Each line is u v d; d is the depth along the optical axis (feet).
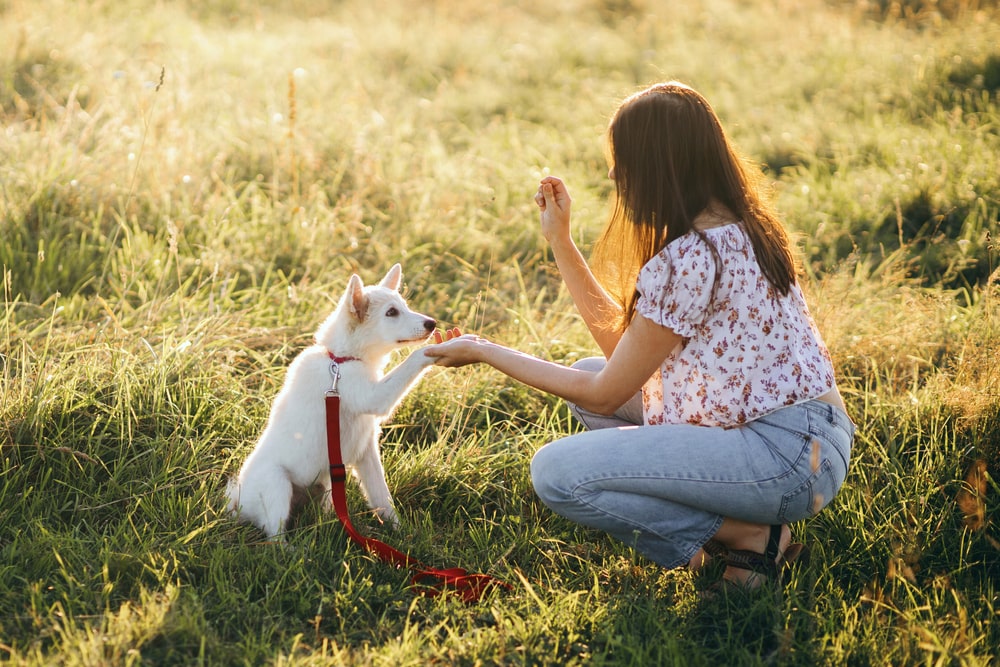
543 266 18.81
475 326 16.61
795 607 9.33
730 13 41.63
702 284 8.52
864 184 21.94
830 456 8.93
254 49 32.76
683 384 9.05
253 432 12.56
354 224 19.06
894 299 16.75
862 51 32.81
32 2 32.63
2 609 8.84
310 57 32.76
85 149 20.35
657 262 8.70
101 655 7.99
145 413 12.14
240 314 15.10
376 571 9.97
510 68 34.27
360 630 9.00
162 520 10.48
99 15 33.58
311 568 9.82
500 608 9.33
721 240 8.61
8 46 27.27
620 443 9.10
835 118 27.02
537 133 27.53
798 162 25.03
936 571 10.16
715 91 30.99
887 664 8.41
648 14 42.73
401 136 25.13
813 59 33.60
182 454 11.51
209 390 12.84
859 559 10.36
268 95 25.25
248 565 9.75
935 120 25.67
